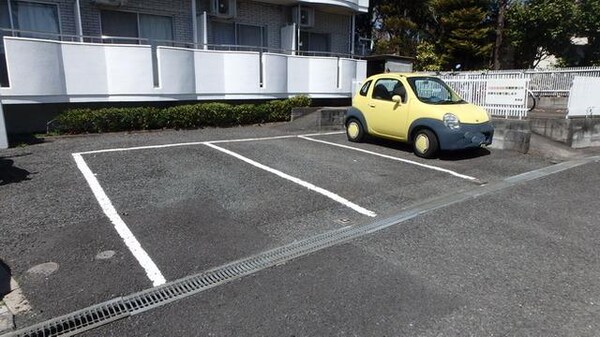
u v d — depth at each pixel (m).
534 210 5.08
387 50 25.31
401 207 5.12
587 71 16.06
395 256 3.80
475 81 10.23
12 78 7.78
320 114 10.83
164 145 8.03
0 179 5.66
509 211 5.03
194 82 10.38
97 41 10.59
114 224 4.36
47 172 6.00
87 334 2.69
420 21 27.66
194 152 7.56
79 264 3.55
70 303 3.01
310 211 4.90
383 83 8.84
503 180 6.42
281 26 14.28
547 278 3.46
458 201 5.36
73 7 10.10
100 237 4.05
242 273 3.46
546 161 7.82
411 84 8.29
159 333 2.71
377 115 8.71
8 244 3.86
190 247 3.90
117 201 4.99
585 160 8.06
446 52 25.89
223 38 13.09
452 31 25.27
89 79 8.83
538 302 3.11
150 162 6.75
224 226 4.40
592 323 2.87
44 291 3.15
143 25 11.38
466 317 2.91
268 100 12.27
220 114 10.63
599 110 10.49
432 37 27.70
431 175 6.61
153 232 4.20
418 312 2.96
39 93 8.12
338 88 13.42
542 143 9.06
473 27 25.02
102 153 7.20
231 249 3.88
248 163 6.98
